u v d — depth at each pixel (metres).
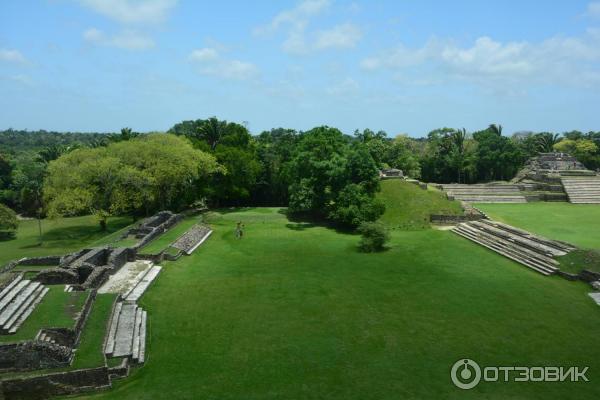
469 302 27.62
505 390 18.31
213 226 52.84
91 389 18.52
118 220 67.25
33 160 92.38
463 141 91.94
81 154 54.25
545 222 49.34
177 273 34.28
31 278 27.59
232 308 27.23
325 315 26.05
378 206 49.53
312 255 39.19
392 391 18.33
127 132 75.06
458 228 48.56
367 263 36.38
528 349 21.72
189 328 24.44
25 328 21.00
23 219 75.06
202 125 78.62
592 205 61.62
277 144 78.50
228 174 64.38
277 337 23.31
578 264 32.22
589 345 22.08
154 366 20.42
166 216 50.69
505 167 85.94
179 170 53.62
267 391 18.39
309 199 54.41
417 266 35.25
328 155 57.38
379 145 79.69
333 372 19.83
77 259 31.86
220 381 19.14
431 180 89.75
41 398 18.05
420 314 25.97
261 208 68.00
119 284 30.23
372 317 25.67
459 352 21.53
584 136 110.75
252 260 37.91
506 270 33.88
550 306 26.86
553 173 74.38
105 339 21.77
